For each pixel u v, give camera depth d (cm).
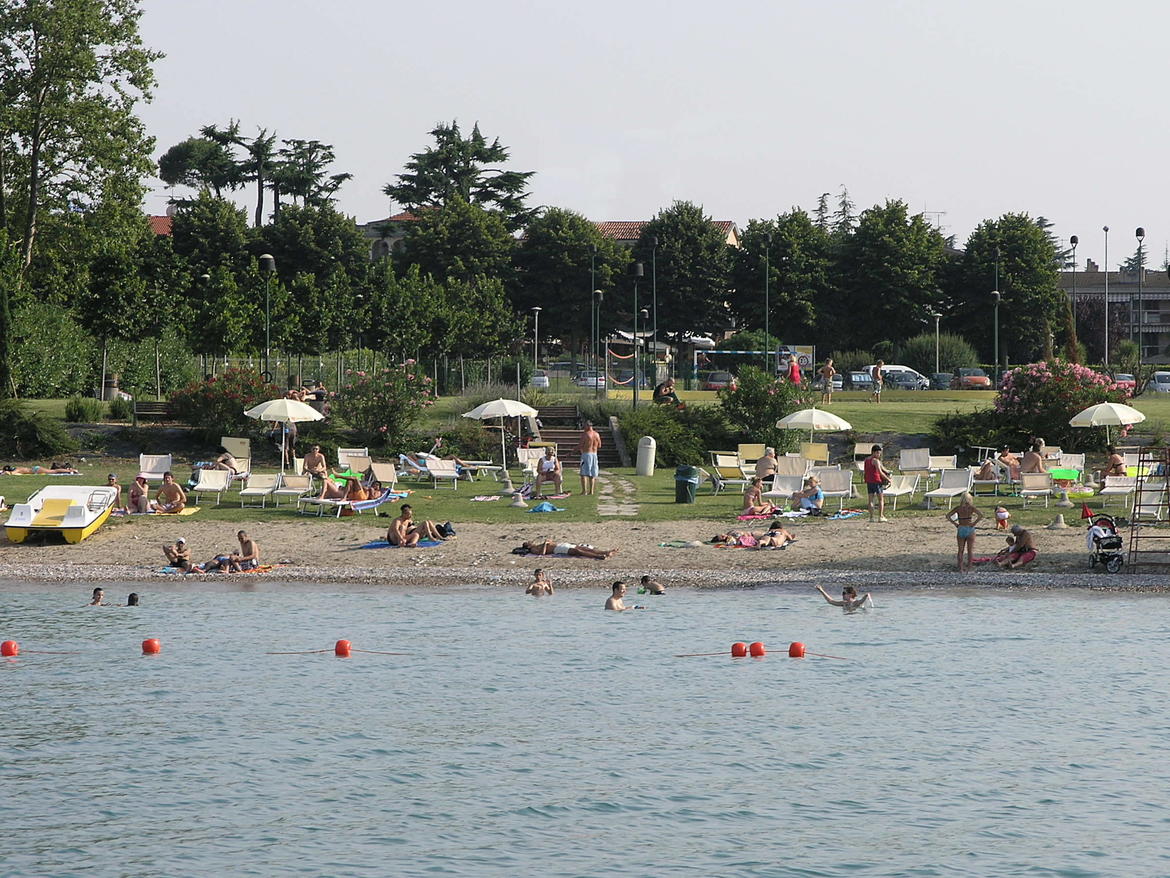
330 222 18362
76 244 13000
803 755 3281
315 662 4200
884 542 5997
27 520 6166
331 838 2770
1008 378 8706
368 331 14050
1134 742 3347
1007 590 5197
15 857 2672
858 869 2600
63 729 3506
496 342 16025
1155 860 2641
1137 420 6981
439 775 3148
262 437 8588
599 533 6238
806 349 14388
